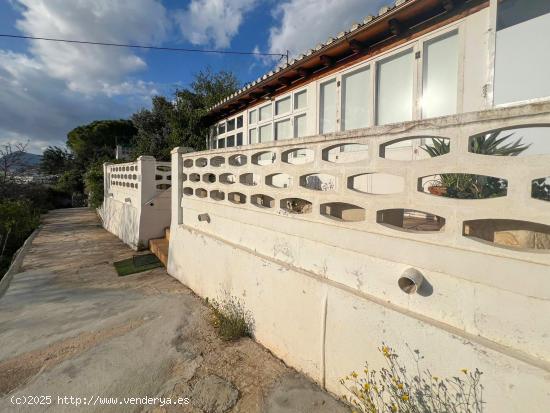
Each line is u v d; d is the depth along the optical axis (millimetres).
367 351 2568
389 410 2381
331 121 6406
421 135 2291
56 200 25312
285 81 7406
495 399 1832
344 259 2896
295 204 4316
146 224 9180
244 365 3402
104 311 4914
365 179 5562
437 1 4195
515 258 1815
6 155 17328
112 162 15242
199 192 5926
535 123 1715
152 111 17422
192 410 2727
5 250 10234
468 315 2035
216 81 18531
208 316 4633
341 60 6016
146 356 3592
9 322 4605
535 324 1744
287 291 3438
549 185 2604
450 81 4461
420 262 2295
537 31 3637
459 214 2072
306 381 3080
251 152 4230
